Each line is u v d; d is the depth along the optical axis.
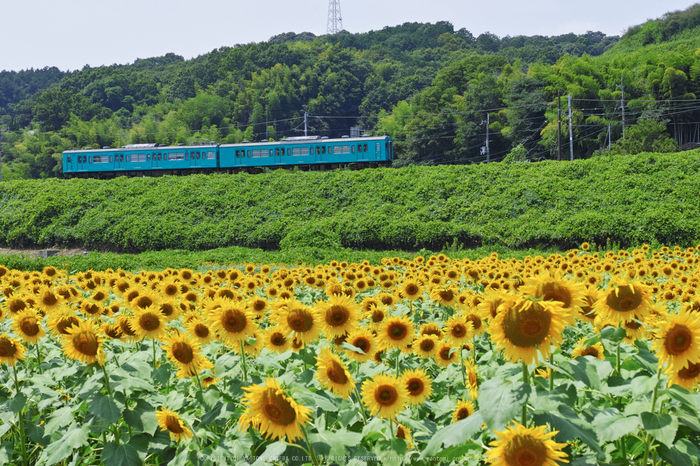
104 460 3.72
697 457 3.03
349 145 46.88
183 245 37.56
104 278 11.66
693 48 101.75
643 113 74.81
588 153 75.88
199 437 3.72
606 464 2.92
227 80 155.50
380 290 10.25
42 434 4.27
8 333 5.72
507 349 2.79
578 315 3.96
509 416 2.55
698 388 3.34
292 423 3.01
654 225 28.67
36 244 40.69
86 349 3.84
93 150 51.09
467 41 199.25
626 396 3.79
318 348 4.93
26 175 118.31
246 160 48.66
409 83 144.25
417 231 33.31
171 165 49.53
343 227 35.03
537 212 33.53
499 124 83.06
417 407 4.31
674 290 7.80
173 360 4.32
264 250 36.97
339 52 163.75
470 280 10.23
